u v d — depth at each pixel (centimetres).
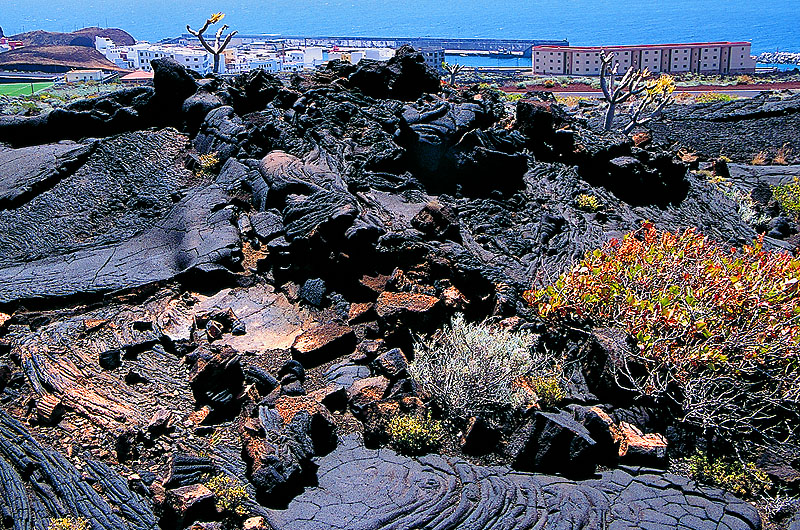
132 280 1051
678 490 708
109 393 818
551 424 722
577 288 913
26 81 9912
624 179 1597
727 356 797
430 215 1073
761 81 9175
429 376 797
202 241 1113
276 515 650
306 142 1362
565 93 6756
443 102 1471
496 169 1372
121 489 693
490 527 641
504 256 1107
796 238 1784
